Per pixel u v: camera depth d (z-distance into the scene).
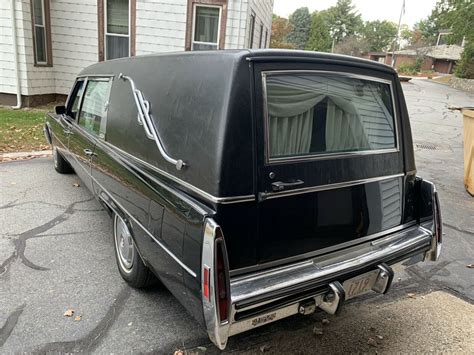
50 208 4.39
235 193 1.87
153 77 2.52
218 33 9.94
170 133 2.20
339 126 2.31
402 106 2.63
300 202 2.10
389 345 2.53
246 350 2.44
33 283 2.96
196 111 2.03
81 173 3.95
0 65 9.42
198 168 1.96
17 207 4.37
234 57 1.90
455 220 4.79
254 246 1.98
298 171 2.07
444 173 6.93
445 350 2.51
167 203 2.13
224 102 1.87
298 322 2.74
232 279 1.93
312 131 2.18
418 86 29.89
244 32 9.88
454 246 4.08
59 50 10.30
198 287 1.86
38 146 6.87
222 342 1.82
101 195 3.21
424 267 3.62
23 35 9.21
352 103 2.37
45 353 2.29
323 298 2.14
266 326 2.68
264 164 1.96
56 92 10.65
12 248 3.47
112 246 3.61
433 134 11.18
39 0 9.74
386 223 2.58
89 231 3.88
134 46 10.20
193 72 2.13
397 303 3.02
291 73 2.06
